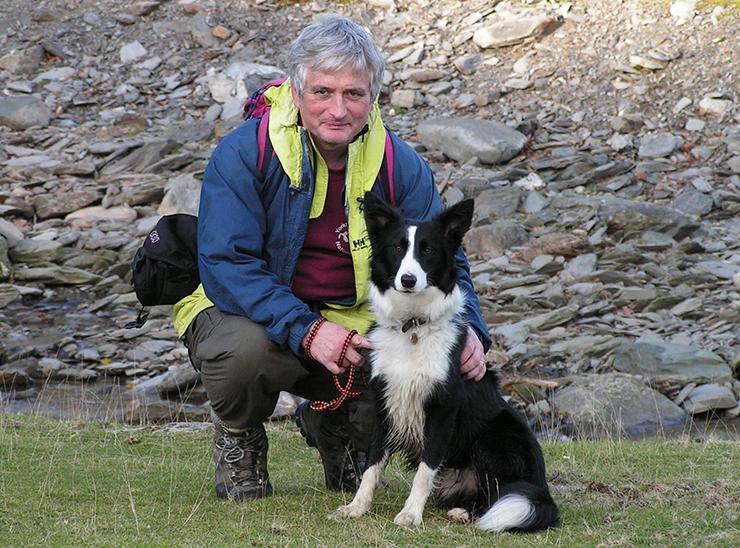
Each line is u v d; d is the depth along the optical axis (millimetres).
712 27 13930
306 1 15711
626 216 10977
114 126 13672
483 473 3895
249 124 3916
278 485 4375
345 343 3662
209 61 14844
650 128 12789
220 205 3799
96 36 15406
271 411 3953
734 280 9844
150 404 7676
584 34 14312
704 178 11867
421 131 12953
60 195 11875
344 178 3955
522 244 10828
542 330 9172
